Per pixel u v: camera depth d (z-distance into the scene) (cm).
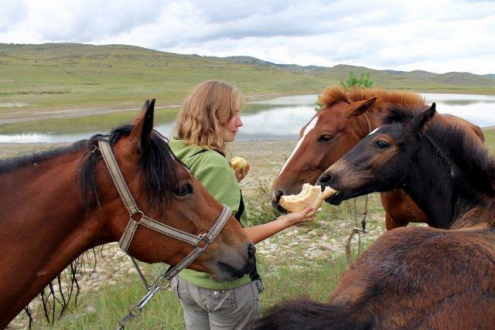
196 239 295
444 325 227
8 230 276
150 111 266
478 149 392
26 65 14575
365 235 897
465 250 260
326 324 222
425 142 423
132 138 279
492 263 251
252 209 1006
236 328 353
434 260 253
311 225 959
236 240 306
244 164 399
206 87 341
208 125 336
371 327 224
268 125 3519
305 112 4747
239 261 304
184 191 291
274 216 955
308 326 222
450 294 236
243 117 4212
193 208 295
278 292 617
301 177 589
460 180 404
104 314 565
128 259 808
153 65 18925
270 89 11381
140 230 287
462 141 400
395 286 240
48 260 287
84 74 14100
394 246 274
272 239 891
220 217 302
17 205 280
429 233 286
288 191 586
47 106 5216
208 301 339
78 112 4641
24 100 5966
